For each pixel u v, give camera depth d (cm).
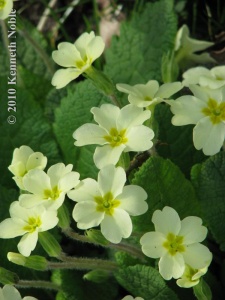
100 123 15
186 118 16
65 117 21
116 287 19
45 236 15
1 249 19
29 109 21
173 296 16
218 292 18
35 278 20
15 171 16
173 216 15
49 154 21
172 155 19
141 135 15
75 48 17
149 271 16
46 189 15
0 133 21
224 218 17
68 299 18
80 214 14
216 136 16
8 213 19
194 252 14
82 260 16
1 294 15
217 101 16
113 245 16
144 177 17
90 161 20
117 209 14
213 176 17
